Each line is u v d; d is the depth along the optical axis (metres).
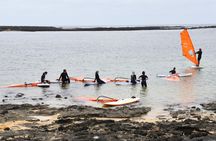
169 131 23.03
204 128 24.08
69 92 40.88
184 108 32.12
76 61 76.06
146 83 45.38
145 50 107.25
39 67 65.38
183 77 51.06
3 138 21.77
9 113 29.00
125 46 128.50
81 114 28.73
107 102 34.22
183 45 61.69
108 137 21.61
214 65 64.12
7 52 103.44
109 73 56.34
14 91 41.75
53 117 28.30
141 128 23.75
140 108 31.16
